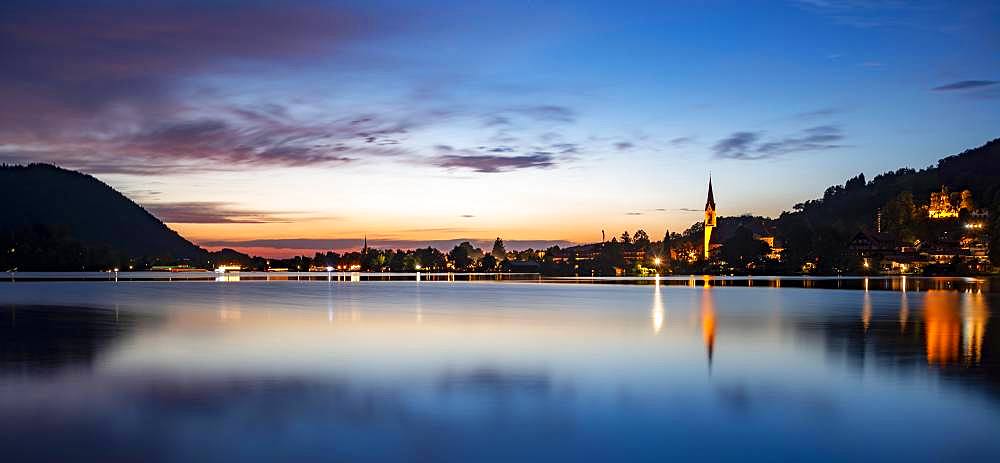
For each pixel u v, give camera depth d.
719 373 32.34
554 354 38.41
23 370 33.12
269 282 194.12
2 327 52.50
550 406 26.06
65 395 27.83
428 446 21.44
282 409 25.66
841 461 20.06
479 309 74.38
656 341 44.00
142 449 21.12
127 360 36.16
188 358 36.78
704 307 76.81
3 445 21.48
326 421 24.02
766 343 42.69
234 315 64.81
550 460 20.23
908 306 76.69
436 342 43.72
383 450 21.08
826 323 55.66
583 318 61.62
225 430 23.02
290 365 34.75
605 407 25.91
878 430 22.83
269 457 20.45
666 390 28.66
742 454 20.66
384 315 65.00
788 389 28.69
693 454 20.67
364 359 36.53
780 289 131.50
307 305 81.56
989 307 74.38
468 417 24.56
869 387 29.00
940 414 24.64
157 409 25.55
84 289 133.12
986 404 25.97
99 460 20.22
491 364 35.03
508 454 20.72
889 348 40.16
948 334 47.16
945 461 20.03
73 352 39.00
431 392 28.41
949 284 151.38
